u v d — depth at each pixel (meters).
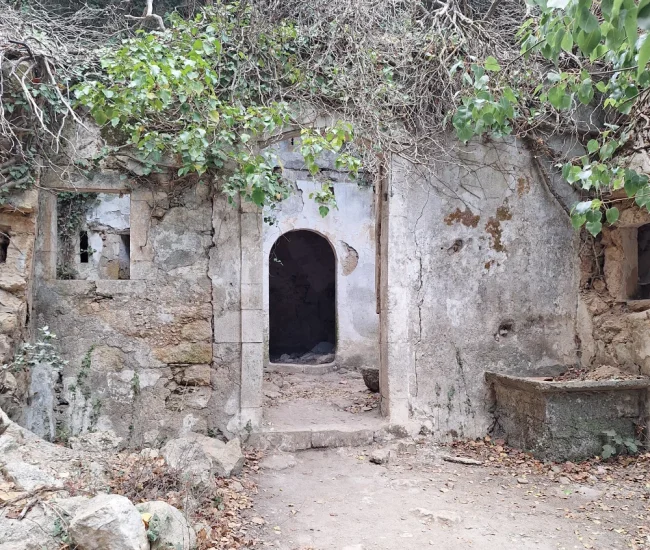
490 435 5.83
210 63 4.95
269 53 5.28
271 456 5.12
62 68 4.72
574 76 3.92
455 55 5.62
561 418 5.14
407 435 5.61
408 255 5.73
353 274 10.02
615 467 5.06
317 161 9.83
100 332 5.03
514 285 6.00
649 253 6.67
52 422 4.85
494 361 5.90
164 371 5.13
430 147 5.75
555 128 5.89
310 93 5.38
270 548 3.48
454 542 3.64
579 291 6.18
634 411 5.34
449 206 5.85
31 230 4.68
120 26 6.22
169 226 5.21
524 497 4.43
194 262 5.25
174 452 4.13
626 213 5.83
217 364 5.24
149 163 5.03
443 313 5.80
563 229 6.16
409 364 5.69
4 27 4.53
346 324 9.95
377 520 3.96
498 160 5.99
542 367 6.02
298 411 6.27
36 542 2.64
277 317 12.76
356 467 5.03
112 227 9.63
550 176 6.08
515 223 6.02
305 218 9.80
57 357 4.38
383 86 5.46
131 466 3.92
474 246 5.91
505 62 5.66
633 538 3.72
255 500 4.22
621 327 5.86
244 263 5.31
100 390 4.99
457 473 4.96
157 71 4.12
